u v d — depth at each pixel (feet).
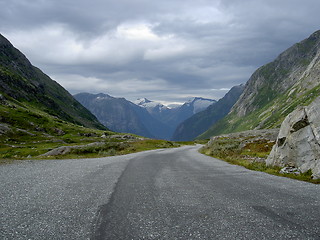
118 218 24.02
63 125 557.74
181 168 63.10
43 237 19.54
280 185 39.55
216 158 98.84
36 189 36.86
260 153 98.12
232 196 32.12
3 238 19.25
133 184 40.86
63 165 70.18
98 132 583.17
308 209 26.23
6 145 272.51
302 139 57.41
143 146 271.49
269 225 21.79
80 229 21.25
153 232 20.57
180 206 27.86
